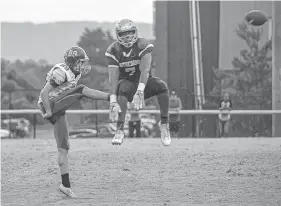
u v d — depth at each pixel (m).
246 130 59.22
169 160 30.53
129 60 22.38
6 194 22.66
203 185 23.92
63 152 21.98
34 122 56.12
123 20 22.12
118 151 34.62
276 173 26.31
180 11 62.66
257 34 61.69
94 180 25.55
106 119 72.38
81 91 21.41
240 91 61.88
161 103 23.53
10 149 37.62
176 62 62.62
